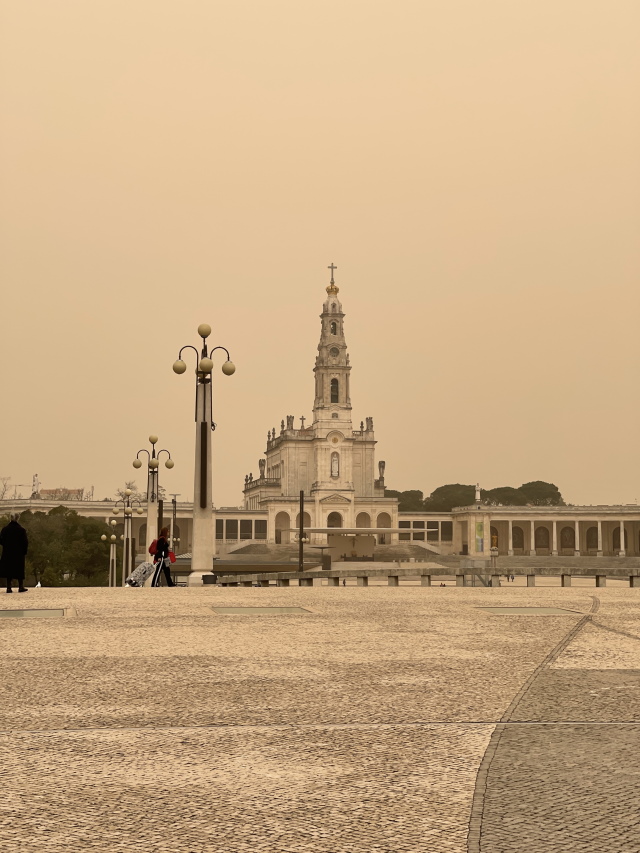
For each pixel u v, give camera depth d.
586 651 18.17
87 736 11.69
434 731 11.88
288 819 8.68
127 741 11.45
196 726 12.20
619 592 34.75
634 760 10.53
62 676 15.59
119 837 8.24
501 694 14.11
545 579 120.94
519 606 27.95
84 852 7.89
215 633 21.17
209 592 34.66
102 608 27.19
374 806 9.02
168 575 42.03
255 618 24.41
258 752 10.94
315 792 9.45
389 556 193.38
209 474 44.12
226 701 13.68
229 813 8.85
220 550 193.25
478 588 37.38
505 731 11.87
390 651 18.33
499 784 9.67
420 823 8.55
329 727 12.13
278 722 12.42
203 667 16.47
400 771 10.15
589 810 8.88
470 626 22.47
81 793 9.45
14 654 17.86
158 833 8.33
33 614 25.38
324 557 123.06
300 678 15.45
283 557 175.75
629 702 13.50
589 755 10.74
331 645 19.17
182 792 9.48
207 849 7.97
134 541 163.88
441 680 15.23
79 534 133.12
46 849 7.96
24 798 9.29
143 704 13.48
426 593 34.06
